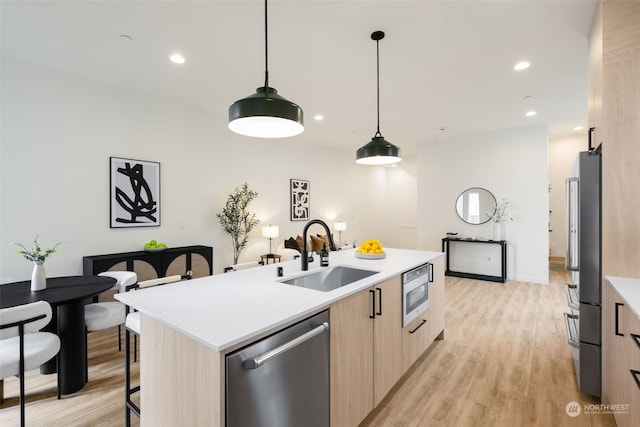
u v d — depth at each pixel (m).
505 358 2.67
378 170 8.50
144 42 2.64
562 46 2.68
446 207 6.14
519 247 5.43
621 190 1.88
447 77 3.31
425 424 1.86
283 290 1.68
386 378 1.99
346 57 2.88
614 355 1.74
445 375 2.40
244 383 1.10
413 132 5.65
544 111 4.46
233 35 2.53
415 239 8.26
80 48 2.74
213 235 4.64
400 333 2.18
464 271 5.99
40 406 2.04
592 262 2.02
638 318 1.28
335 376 1.53
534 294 4.64
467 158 5.90
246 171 5.14
